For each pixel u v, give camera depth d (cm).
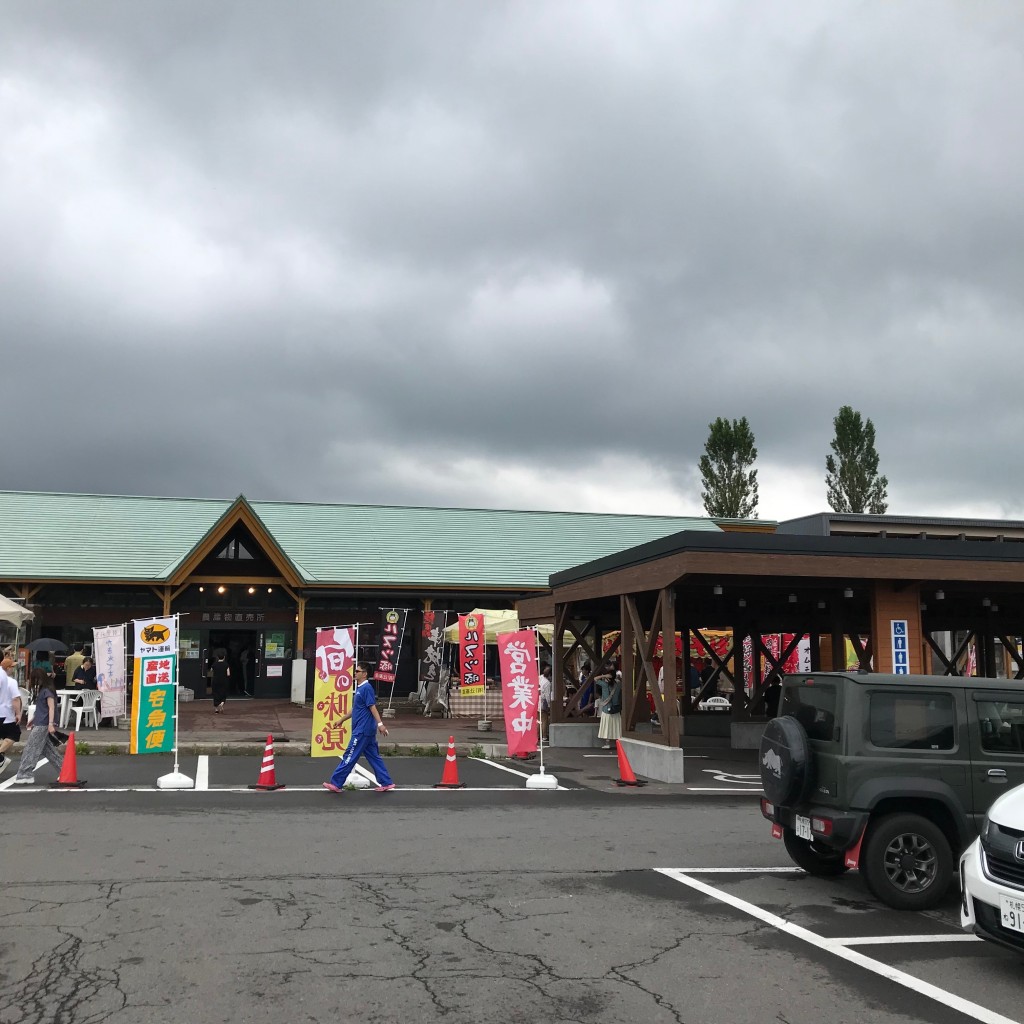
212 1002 518
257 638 3297
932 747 788
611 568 1783
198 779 1403
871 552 1523
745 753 2100
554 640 2147
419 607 3447
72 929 641
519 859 897
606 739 1961
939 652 2167
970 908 604
